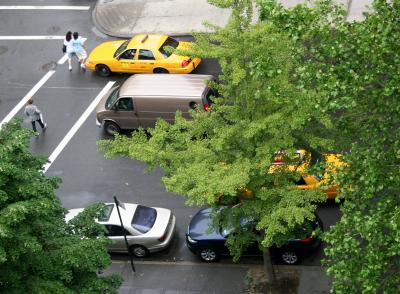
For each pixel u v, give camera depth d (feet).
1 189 42.32
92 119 92.38
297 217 50.08
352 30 40.60
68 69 102.68
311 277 66.13
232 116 54.75
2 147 41.57
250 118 54.90
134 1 114.93
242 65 53.78
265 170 51.85
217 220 59.16
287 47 50.65
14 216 38.81
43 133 90.74
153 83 86.89
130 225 70.85
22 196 42.73
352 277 39.24
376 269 37.81
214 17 107.45
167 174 57.98
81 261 45.47
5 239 40.52
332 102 39.14
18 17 115.85
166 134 55.93
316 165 46.60
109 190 80.79
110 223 71.05
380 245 39.04
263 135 54.75
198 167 51.16
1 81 101.76
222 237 68.23
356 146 44.16
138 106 85.66
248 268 68.74
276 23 40.45
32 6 118.32
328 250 39.88
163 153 53.67
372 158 41.32
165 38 97.76
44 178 47.03
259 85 53.67
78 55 100.99
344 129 46.68
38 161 46.62
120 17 111.55
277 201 55.06
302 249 66.59
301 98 43.45
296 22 39.63
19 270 44.80
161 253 72.54
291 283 65.82
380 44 37.99
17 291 44.27
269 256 63.21
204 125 57.52
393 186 40.42
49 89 99.14
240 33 53.42
